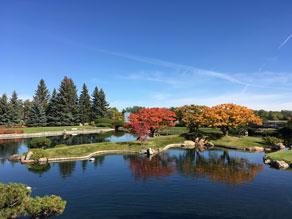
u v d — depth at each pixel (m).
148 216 27.75
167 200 32.53
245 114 97.12
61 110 147.62
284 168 50.91
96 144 72.25
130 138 101.19
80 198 33.22
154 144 78.31
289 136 89.50
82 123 160.25
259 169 50.22
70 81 161.25
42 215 24.17
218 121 94.50
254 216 28.19
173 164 54.88
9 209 21.58
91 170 48.62
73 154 61.78
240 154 68.75
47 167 51.03
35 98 159.38
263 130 104.44
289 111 186.00
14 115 137.75
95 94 167.88
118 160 58.72
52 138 100.50
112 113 179.50
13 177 43.53
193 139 90.75
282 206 30.92
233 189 37.16
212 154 68.62
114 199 32.78
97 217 27.38
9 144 83.31
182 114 130.62
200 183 40.19
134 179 42.38
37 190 36.66
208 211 29.28
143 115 89.75
